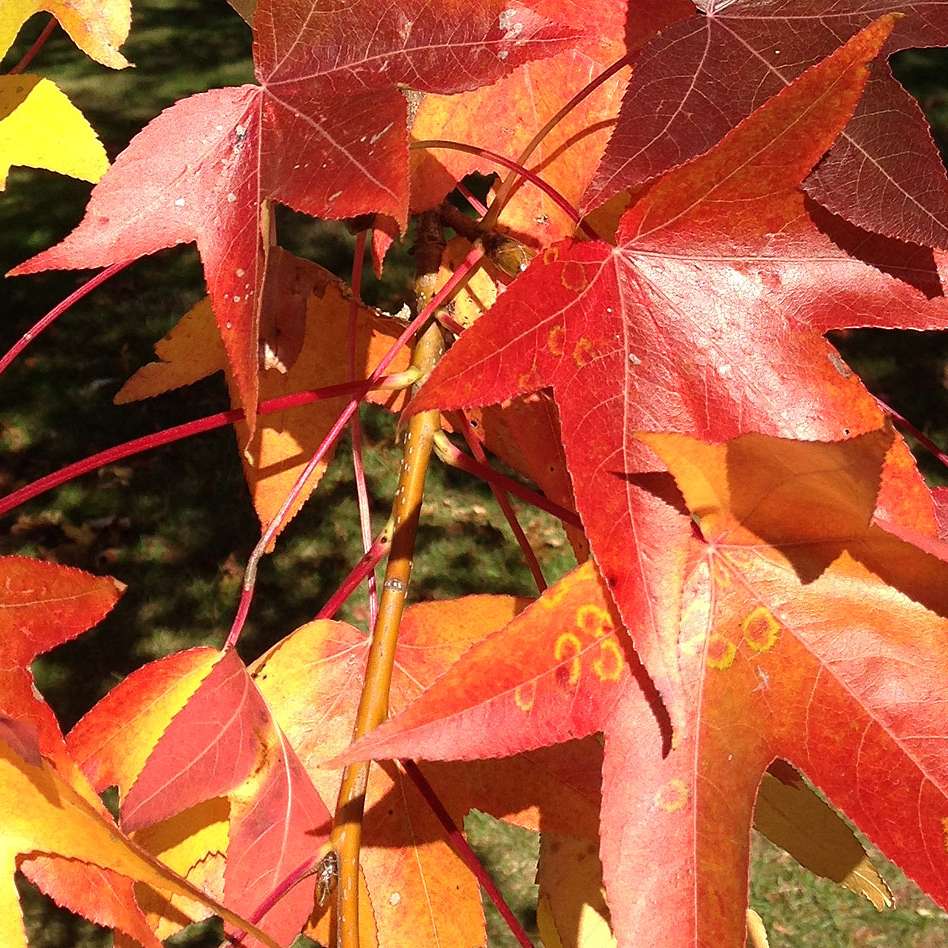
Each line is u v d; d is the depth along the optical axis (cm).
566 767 38
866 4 33
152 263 193
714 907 29
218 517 165
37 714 31
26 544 161
